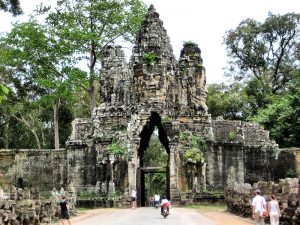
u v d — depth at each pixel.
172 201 45.94
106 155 47.09
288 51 79.94
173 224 26.08
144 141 52.97
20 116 68.44
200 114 49.69
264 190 27.61
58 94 54.94
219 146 48.97
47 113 71.94
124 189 46.53
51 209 29.41
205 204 45.66
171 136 47.72
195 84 50.69
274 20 78.31
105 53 52.22
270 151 50.53
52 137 72.69
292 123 57.50
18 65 55.53
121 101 50.19
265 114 63.00
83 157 49.31
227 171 48.53
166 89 49.94
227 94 74.88
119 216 33.84
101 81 51.38
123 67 51.38
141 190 50.03
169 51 51.62
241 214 32.97
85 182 48.81
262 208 21.52
